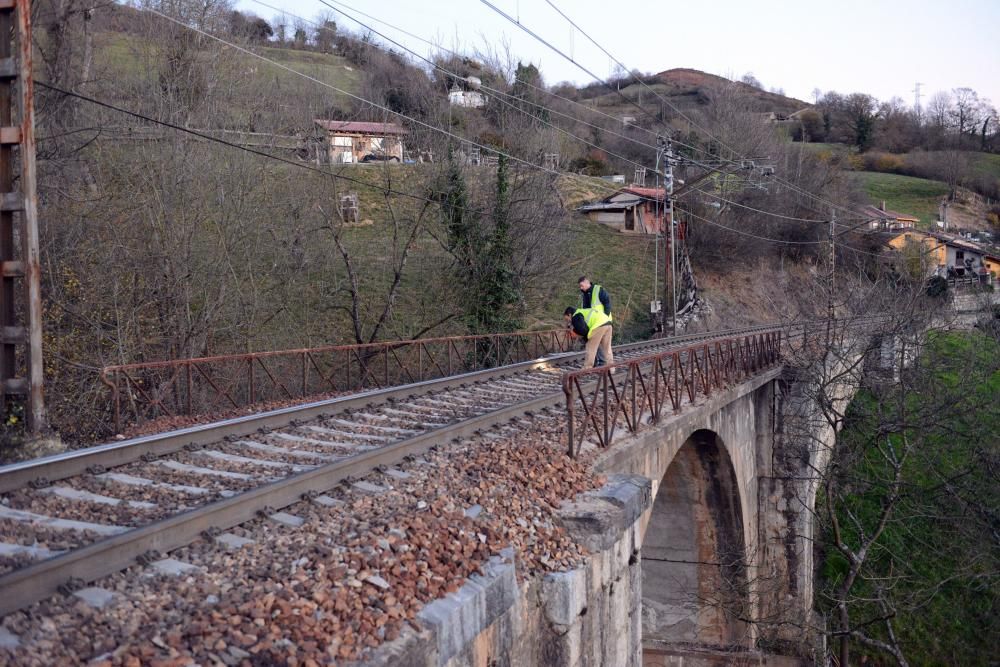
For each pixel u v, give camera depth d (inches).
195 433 306.8
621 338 1331.2
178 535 199.2
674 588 810.8
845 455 1007.0
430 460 304.3
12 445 329.1
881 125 4116.6
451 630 188.9
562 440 369.7
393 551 210.5
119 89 817.5
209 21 892.6
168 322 735.1
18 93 356.5
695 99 3567.9
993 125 4323.3
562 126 2295.8
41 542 191.5
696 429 547.2
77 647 145.3
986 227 3105.3
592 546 278.2
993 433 943.0
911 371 984.9
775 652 840.3
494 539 242.2
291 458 301.6
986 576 884.0
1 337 368.2
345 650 161.0
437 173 1074.1
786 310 1829.5
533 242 1130.7
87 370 637.9
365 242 1190.9
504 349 1043.3
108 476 257.9
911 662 885.2
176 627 156.5
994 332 1187.9
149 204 732.7
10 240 369.7
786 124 4069.9
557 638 247.8
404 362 989.8
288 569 190.4
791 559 901.2
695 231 1914.4
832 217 1732.3
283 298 875.4
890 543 987.9
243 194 813.9
